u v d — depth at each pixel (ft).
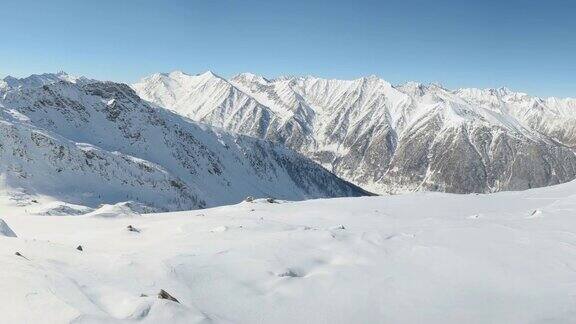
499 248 72.02
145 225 105.40
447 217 123.44
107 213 134.82
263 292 50.21
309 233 78.13
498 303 50.57
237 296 48.08
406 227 97.91
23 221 127.44
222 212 139.03
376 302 49.39
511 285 55.98
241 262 58.44
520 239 79.05
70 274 44.04
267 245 68.13
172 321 35.76
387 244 74.18
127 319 34.55
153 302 37.22
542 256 67.62
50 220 127.65
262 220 103.40
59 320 32.55
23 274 40.93
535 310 48.85
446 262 64.28
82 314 33.42
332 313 46.14
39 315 33.19
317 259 64.44
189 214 136.87
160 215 138.92
